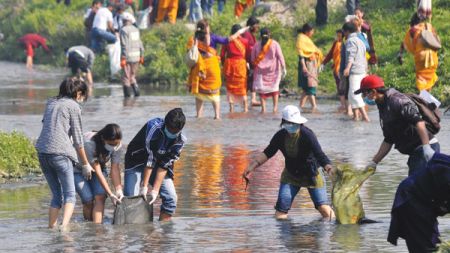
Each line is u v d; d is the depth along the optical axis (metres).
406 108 25.69
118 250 23.41
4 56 97.06
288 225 26.11
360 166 35.62
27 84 72.50
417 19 51.78
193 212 28.36
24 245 24.05
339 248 23.20
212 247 23.55
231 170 35.44
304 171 26.94
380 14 68.38
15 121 49.72
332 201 26.36
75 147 26.22
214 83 50.31
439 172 20.84
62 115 26.23
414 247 21.19
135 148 27.03
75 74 66.00
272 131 45.75
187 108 55.31
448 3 66.62
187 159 38.03
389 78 58.16
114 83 72.69
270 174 34.59
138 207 26.89
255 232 25.22
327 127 46.41
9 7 103.31
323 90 61.12
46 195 31.36
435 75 52.16
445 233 24.30
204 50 50.44
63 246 23.91
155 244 24.00
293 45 68.88
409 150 25.94
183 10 79.75
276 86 53.16
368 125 46.91
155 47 75.00
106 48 76.88
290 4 74.88
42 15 94.94
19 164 35.31
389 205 28.69
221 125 48.09
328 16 71.56
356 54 48.19
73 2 97.56
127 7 78.81
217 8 83.06
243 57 52.88
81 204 30.11
